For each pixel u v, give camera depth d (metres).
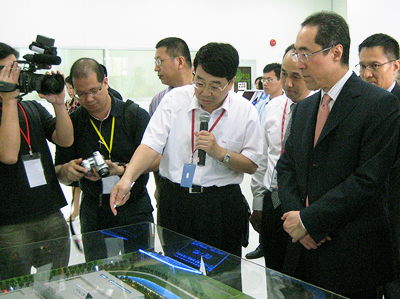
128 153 2.19
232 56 1.79
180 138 1.99
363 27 5.00
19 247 1.48
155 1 6.65
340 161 1.56
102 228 2.19
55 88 1.83
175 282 1.21
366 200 1.49
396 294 1.78
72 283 1.22
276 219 2.23
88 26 6.24
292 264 1.75
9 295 1.16
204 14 7.05
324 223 1.52
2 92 1.78
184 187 1.98
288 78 2.22
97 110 2.11
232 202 2.02
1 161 1.84
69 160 2.25
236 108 1.99
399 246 1.79
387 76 2.30
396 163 1.73
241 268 1.27
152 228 1.66
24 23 5.85
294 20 7.76
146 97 6.71
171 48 2.71
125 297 1.13
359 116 1.53
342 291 1.57
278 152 2.38
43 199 1.98
